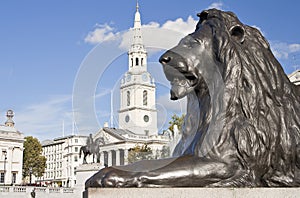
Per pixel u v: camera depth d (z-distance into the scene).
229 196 3.04
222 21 3.71
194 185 3.18
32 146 58.31
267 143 3.52
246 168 3.41
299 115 3.85
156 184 3.07
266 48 4.00
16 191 23.81
